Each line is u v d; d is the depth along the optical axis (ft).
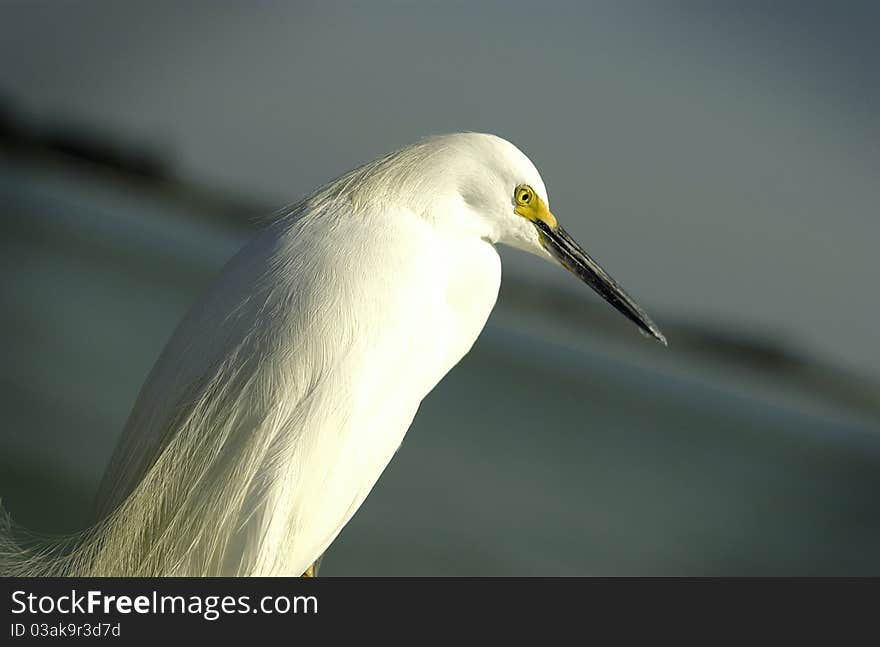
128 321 87.97
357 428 18.80
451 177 21.67
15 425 51.70
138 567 18.16
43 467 45.73
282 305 18.51
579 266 24.75
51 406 56.70
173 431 18.33
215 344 18.48
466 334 22.67
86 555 18.10
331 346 18.31
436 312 20.11
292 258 19.06
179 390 18.49
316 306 18.45
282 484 17.88
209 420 18.07
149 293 104.58
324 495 18.79
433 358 20.34
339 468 18.78
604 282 25.23
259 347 18.26
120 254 133.80
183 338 19.07
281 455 17.94
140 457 18.69
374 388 18.94
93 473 45.78
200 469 18.02
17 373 63.62
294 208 20.92
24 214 162.09
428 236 20.62
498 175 22.30
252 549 17.95
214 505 18.03
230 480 17.98
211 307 19.04
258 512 17.85
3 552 18.38
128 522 17.93
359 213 20.17
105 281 108.27
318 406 18.11
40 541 18.78
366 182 20.86
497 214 22.79
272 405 18.04
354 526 48.98
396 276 19.30
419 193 21.17
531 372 120.98
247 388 18.10
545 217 23.67
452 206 21.59
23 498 41.91
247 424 18.11
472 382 104.32
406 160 21.29
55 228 150.41
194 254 154.51
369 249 19.31
